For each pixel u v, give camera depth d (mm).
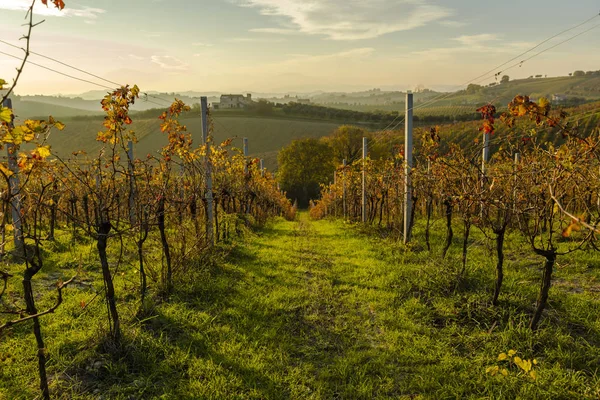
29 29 2523
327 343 5230
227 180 12008
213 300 6594
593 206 8555
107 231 4559
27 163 3518
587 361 4387
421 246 10062
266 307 6352
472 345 4973
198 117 73938
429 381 4277
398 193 11688
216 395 3990
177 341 5062
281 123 82938
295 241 12930
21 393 3885
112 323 5199
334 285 7617
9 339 4812
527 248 9023
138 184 6809
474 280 6848
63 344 4746
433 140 8469
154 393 4055
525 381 4066
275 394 4074
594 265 7652
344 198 20484
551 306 5785
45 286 6773
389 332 5414
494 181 5590
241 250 10391
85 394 3953
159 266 7328
